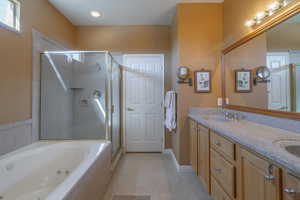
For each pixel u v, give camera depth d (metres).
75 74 3.00
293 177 0.79
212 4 2.69
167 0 2.63
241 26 2.14
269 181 0.95
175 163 2.98
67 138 2.85
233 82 2.35
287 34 1.45
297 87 1.35
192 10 2.68
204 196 2.04
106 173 2.03
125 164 3.00
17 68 1.96
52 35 2.72
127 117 3.62
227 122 1.90
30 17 2.19
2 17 1.81
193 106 2.67
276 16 1.57
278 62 1.56
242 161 1.24
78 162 2.04
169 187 2.24
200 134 2.13
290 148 1.05
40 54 2.40
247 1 2.01
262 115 1.76
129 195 2.07
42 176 1.87
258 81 1.84
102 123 2.87
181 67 2.64
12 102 1.89
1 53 1.74
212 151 1.78
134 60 3.61
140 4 2.73
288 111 1.45
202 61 2.67
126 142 3.62
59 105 2.75
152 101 3.61
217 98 2.67
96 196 1.63
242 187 1.25
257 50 1.86
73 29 3.48
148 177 2.52
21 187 1.64
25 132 2.09
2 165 1.49
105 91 2.93
